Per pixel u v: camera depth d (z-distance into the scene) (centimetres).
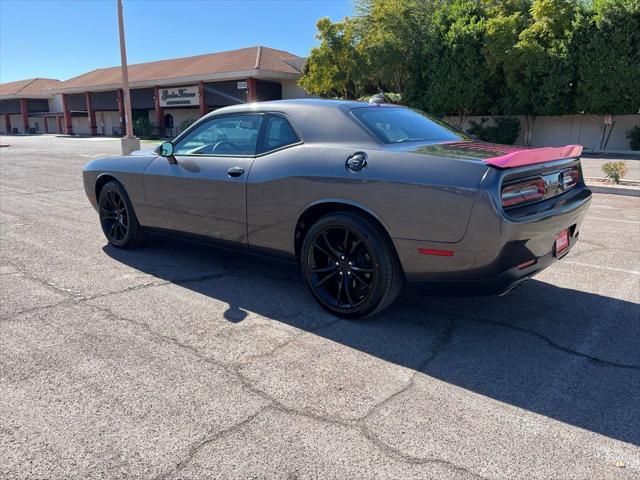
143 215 504
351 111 381
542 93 2066
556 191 351
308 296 419
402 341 339
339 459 222
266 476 212
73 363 303
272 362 308
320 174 358
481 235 299
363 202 338
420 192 315
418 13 2361
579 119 2191
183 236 475
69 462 219
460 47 2180
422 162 322
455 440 236
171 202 466
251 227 408
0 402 262
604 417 256
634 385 287
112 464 218
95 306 392
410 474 213
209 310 388
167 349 323
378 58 2367
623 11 1852
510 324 369
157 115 4088
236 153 424
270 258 412
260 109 417
